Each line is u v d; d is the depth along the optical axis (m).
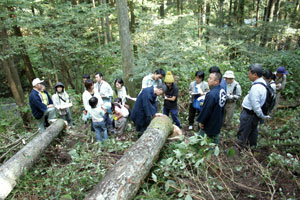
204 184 2.24
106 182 2.03
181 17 8.23
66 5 6.83
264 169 2.57
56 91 5.18
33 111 4.62
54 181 2.71
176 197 2.24
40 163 3.37
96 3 11.01
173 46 6.35
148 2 9.77
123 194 1.94
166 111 4.53
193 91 4.45
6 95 12.02
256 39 11.80
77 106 7.18
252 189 2.28
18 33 6.60
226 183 2.43
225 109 4.39
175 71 6.35
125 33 4.92
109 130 4.91
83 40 7.11
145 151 2.49
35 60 8.75
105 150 3.53
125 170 2.17
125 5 4.75
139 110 3.55
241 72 7.04
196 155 2.53
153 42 6.74
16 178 2.72
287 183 2.36
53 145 4.05
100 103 4.30
